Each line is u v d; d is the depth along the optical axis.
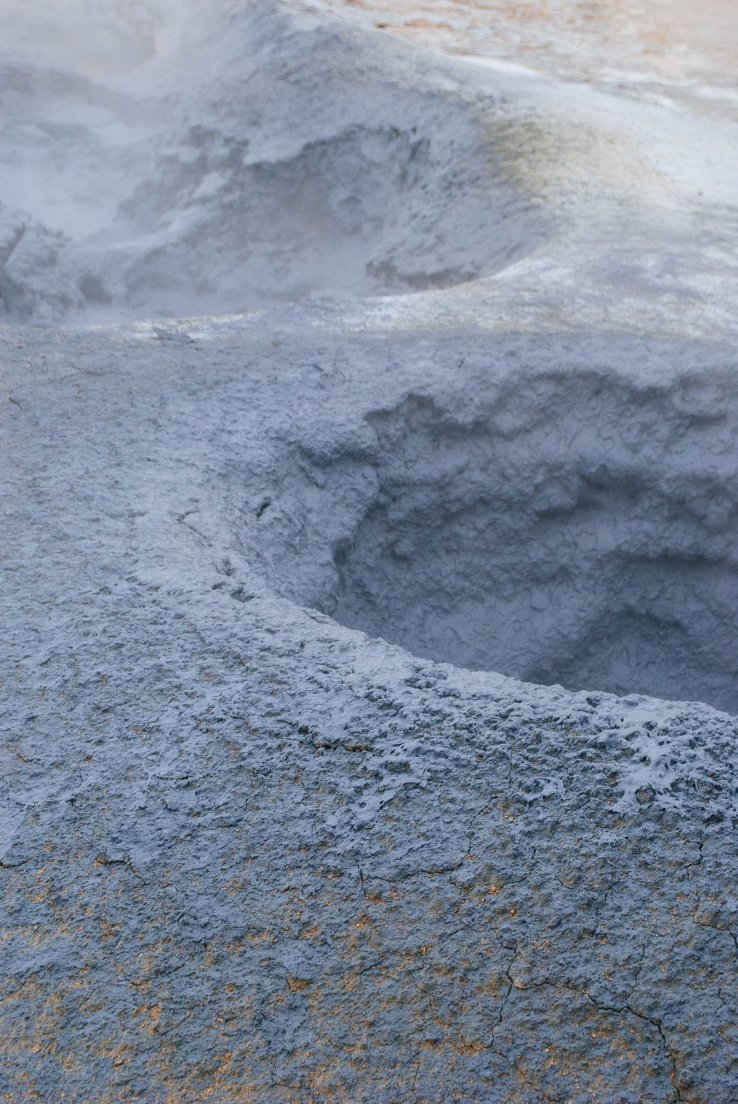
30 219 12.03
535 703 2.95
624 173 10.52
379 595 6.00
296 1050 2.00
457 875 2.36
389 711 2.90
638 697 3.02
